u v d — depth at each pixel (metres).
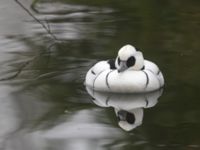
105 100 15.20
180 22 20.88
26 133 13.20
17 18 21.41
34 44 18.84
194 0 23.33
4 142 12.73
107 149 12.37
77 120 13.87
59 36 19.55
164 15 21.66
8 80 16.14
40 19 21.27
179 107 14.52
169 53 17.95
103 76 15.57
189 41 18.91
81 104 14.83
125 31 19.97
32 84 15.91
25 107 14.53
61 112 14.30
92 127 13.48
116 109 14.59
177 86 15.73
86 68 16.91
